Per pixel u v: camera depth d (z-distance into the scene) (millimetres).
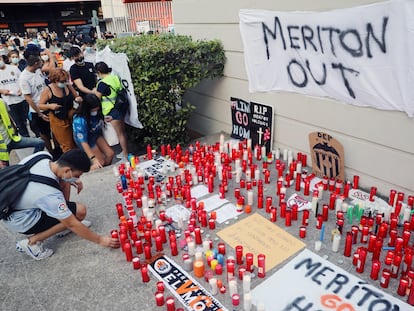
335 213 3254
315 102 3791
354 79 3260
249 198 3387
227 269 2531
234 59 4707
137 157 4742
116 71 4707
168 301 2262
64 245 3137
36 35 22469
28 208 2682
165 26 13039
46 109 4617
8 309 2508
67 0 24281
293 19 3613
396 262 2430
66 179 2750
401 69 2857
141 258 2896
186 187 3580
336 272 2572
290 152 4176
